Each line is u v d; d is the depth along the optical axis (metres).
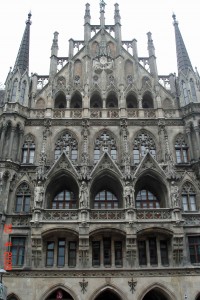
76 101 39.75
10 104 36.78
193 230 31.44
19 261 30.27
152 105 39.38
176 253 29.98
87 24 44.12
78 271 29.28
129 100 39.84
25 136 36.53
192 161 34.59
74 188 33.91
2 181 32.47
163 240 31.45
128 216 30.48
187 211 32.78
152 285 28.88
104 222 30.28
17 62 40.34
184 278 29.27
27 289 28.59
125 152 34.22
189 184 34.12
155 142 36.44
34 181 33.41
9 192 32.88
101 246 30.94
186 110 37.25
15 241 31.06
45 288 28.67
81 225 30.03
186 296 28.42
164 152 35.19
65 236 31.33
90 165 34.31
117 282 28.94
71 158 35.50
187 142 36.22
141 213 31.03
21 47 41.94
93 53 42.41
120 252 30.98
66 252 30.59
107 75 40.62
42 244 30.23
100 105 39.38
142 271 29.39
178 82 39.94
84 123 36.69
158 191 34.00
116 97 39.50
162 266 30.14
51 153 35.47
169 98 39.69
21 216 31.67
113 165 33.16
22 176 34.12
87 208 30.77
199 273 29.48
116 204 33.62
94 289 28.64
